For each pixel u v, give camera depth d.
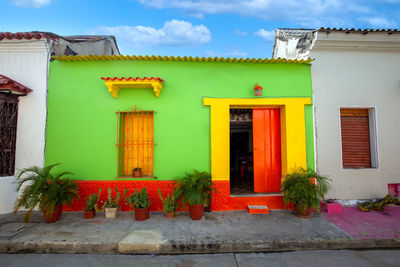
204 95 5.93
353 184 6.07
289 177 5.57
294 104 6.04
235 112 7.87
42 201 4.71
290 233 4.48
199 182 5.24
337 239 4.24
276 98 6.02
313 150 6.05
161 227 4.73
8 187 5.52
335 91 6.20
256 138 6.47
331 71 6.22
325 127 6.11
